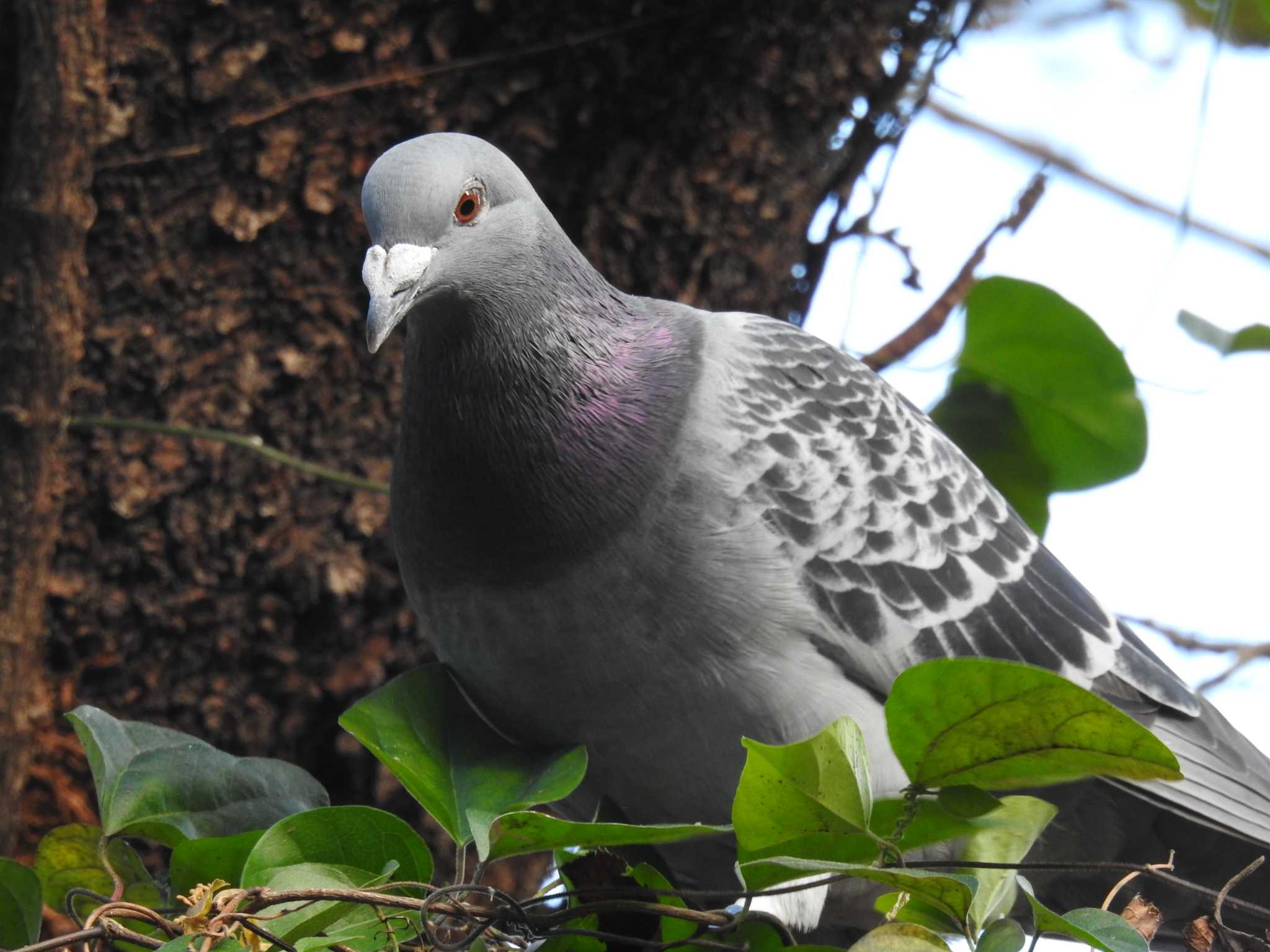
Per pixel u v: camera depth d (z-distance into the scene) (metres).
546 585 3.56
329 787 4.44
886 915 3.11
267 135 4.14
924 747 2.91
